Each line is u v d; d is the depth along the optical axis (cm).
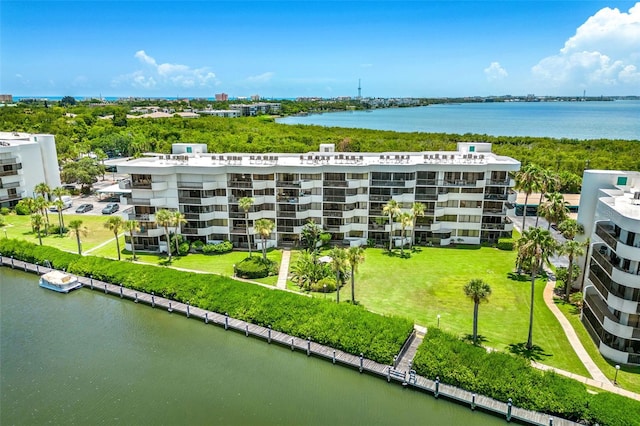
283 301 5719
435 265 7312
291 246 8219
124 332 5631
